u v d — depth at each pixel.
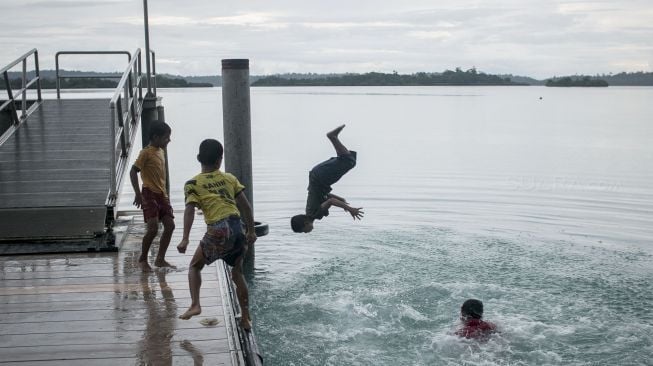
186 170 24.31
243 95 12.41
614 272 11.31
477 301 8.66
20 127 13.20
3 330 6.59
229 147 12.51
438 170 24.52
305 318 9.22
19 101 14.62
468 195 19.05
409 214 16.34
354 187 20.64
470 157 28.80
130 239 10.31
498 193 19.39
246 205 6.89
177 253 9.54
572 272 11.30
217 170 6.85
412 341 8.34
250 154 12.61
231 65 12.31
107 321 6.83
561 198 18.47
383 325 8.89
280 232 14.43
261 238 13.89
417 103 96.81
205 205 6.66
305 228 9.57
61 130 13.00
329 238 13.87
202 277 8.29
